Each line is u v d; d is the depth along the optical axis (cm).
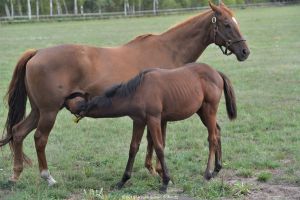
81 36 3303
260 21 4072
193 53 809
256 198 648
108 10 7444
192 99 694
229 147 890
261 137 954
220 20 800
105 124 1096
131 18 5159
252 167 783
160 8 7375
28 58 711
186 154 855
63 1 6950
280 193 667
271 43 2656
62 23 4800
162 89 674
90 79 707
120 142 958
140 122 675
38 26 4459
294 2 6625
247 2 7600
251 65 1930
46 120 697
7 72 1853
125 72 730
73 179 750
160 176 739
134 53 755
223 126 1049
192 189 677
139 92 666
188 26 801
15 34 3656
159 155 673
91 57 713
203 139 958
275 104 1251
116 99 661
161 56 774
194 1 7269
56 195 670
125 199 634
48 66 686
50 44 2859
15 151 729
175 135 985
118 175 764
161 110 674
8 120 730
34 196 667
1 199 664
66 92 695
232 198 650
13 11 6519
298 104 1242
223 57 2181
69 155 871
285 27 3472
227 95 751
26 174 767
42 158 710
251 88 1473
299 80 1577
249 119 1098
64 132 1036
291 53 2247
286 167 777
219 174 755
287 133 979
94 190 694
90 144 946
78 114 661
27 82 702
